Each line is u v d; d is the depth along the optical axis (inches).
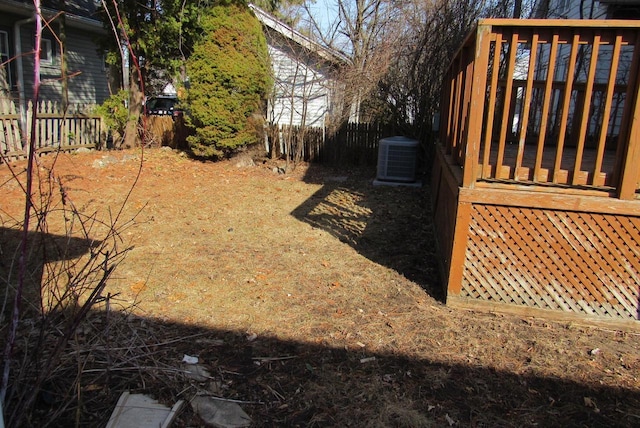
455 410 109.3
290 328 142.7
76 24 560.4
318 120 546.6
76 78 603.8
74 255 190.5
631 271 146.9
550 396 115.6
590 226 147.3
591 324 150.3
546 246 151.2
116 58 429.7
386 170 388.8
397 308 157.9
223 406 107.0
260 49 413.7
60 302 105.9
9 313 139.7
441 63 416.8
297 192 341.7
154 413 101.3
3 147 356.2
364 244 226.7
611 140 300.5
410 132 443.2
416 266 198.4
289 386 115.4
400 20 494.9
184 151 464.1
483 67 144.2
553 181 148.5
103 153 413.4
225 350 129.6
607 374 125.1
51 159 372.8
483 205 152.7
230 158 434.6
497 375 123.1
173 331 138.1
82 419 99.7
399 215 290.7
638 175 143.4
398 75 450.0
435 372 123.0
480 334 142.8
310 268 191.5
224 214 269.0
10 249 191.5
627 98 138.9
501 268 155.1
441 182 241.1
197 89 399.5
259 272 185.0
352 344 134.9
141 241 215.5
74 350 113.6
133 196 296.8
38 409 101.0
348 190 360.8
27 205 84.6
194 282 173.2
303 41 464.4
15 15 488.7
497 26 142.3
